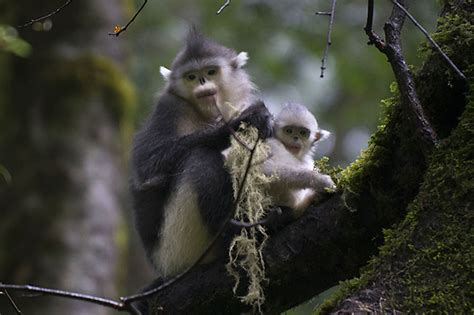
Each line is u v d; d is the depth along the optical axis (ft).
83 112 60.85
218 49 38.78
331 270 26.53
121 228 60.85
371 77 70.08
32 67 61.05
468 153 22.21
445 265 21.03
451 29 24.25
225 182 31.68
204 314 28.27
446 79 23.85
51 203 58.13
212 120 36.94
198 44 38.47
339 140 74.13
